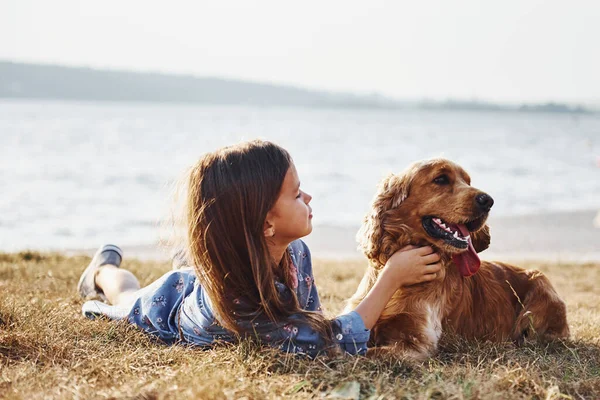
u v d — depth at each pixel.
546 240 14.39
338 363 3.60
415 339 4.32
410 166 4.70
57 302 5.34
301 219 3.74
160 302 4.29
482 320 4.88
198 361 3.61
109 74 186.25
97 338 4.05
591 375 3.73
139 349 3.82
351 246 13.39
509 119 185.88
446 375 3.55
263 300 3.60
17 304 4.80
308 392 3.26
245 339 3.70
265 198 3.61
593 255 12.76
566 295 8.18
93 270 5.56
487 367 3.69
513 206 20.50
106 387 3.25
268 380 3.36
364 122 121.75
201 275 3.71
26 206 17.33
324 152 44.34
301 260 4.32
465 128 107.62
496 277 5.22
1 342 3.79
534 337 4.95
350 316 3.82
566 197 23.03
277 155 3.73
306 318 3.72
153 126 76.31
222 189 3.62
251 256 3.60
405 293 4.47
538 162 39.75
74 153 36.19
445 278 4.64
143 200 19.06
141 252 11.79
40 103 168.12
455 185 4.50
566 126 136.38
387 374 3.47
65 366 3.58
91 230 14.26
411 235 4.57
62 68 178.75
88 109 133.88
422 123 129.88
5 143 41.53
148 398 3.07
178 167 29.33
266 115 142.00
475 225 4.50
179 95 198.50
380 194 4.74
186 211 3.78
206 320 3.91
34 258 9.59
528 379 3.45
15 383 3.21
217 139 54.38
